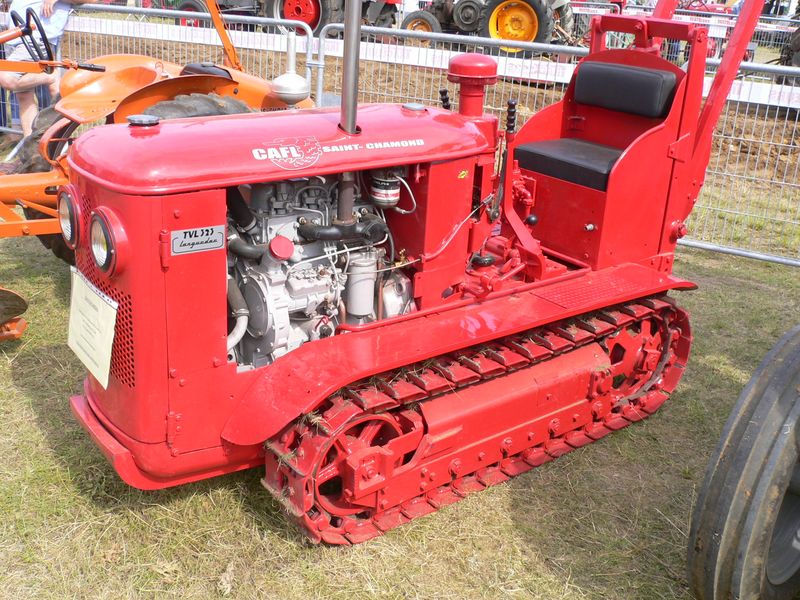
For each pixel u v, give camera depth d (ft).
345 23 9.81
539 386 11.85
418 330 10.88
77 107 15.01
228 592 9.48
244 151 9.46
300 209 10.36
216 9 19.38
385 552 10.28
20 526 10.30
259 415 9.55
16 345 14.71
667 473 12.45
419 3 53.42
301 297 10.42
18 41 22.97
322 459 9.84
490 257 12.19
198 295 9.27
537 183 14.08
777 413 8.13
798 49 43.39
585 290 12.69
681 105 13.38
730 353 16.55
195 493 11.08
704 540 8.24
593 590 9.92
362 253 10.97
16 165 17.24
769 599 8.80
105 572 9.73
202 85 15.26
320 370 9.78
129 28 26.89
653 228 14.06
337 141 10.22
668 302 13.80
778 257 21.26
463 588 9.80
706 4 61.93
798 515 9.40
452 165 11.22
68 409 12.88
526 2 37.81
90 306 9.79
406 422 10.85
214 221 9.16
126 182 8.70
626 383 14.16
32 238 19.89
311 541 10.17
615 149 14.34
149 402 9.34
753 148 31.35
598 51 14.99
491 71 11.84
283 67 30.81
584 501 11.62
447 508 11.21
